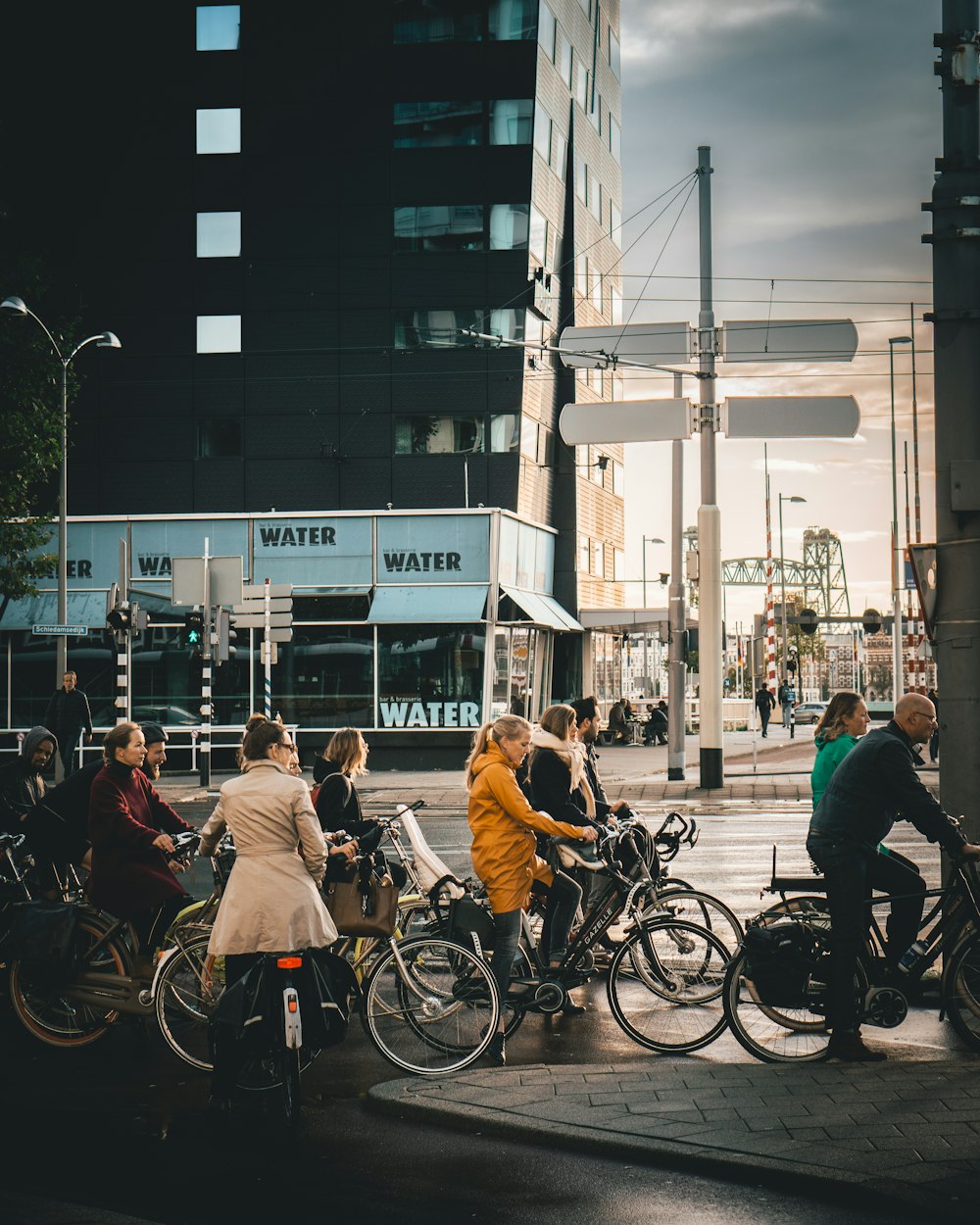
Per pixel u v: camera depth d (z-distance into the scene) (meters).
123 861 8.02
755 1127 5.86
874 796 7.31
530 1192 5.38
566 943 8.31
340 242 39.25
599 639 47.72
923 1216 4.98
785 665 67.50
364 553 34.94
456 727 34.00
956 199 8.70
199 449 39.31
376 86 39.25
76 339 39.47
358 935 7.46
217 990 7.79
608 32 49.56
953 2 8.72
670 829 18.44
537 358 40.19
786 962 7.30
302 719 34.34
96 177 39.56
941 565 8.70
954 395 8.68
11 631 35.34
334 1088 7.06
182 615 34.62
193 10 39.47
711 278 25.00
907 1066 6.91
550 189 41.28
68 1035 8.14
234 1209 5.26
